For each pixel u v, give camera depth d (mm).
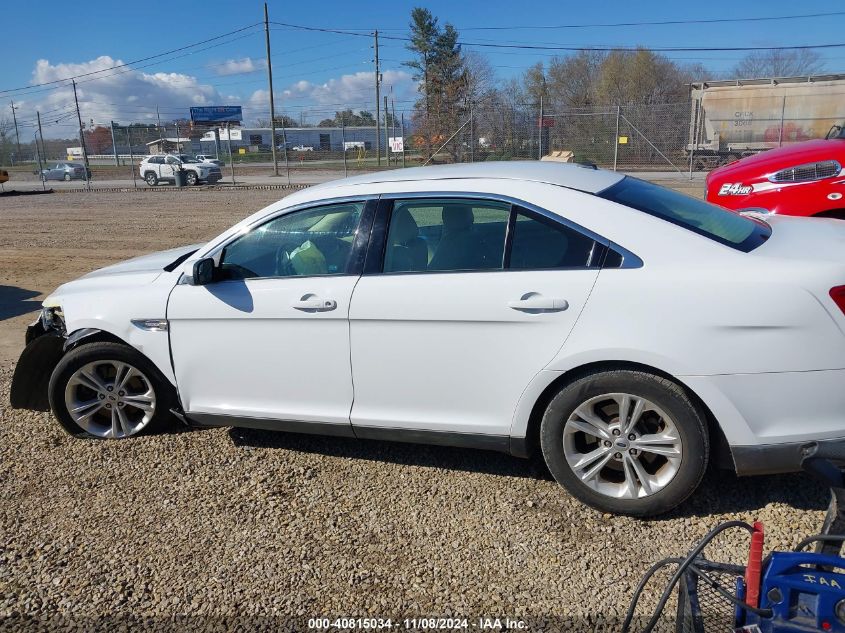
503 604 2877
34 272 10758
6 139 47906
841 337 2951
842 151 6375
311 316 3723
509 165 4008
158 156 33531
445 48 54500
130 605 2965
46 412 4977
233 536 3424
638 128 28094
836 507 2295
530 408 3426
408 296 3521
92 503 3775
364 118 81750
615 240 3266
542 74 59500
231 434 4527
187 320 4031
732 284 3043
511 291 3344
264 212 4039
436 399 3598
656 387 3174
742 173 6863
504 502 3617
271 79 39875
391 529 3428
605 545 3223
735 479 3691
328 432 3889
